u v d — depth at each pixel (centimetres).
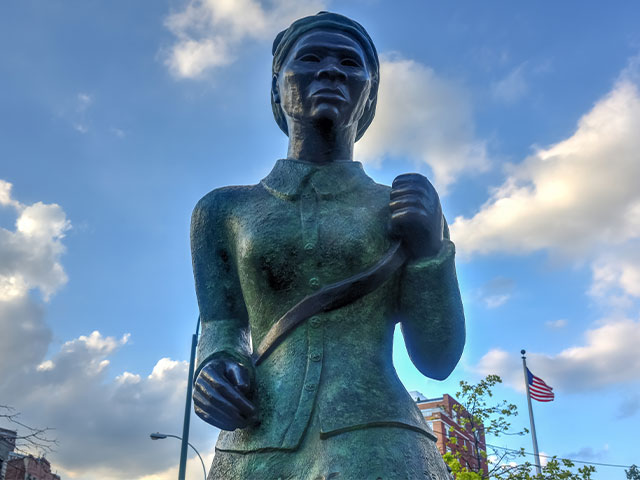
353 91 275
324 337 234
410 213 242
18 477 2217
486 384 1645
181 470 1571
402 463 208
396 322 261
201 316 265
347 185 266
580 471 1483
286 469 212
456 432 1669
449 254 253
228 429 222
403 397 229
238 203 271
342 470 204
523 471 1538
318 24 286
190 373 1566
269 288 247
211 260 269
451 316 252
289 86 276
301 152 277
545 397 2238
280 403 223
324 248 246
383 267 243
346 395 219
